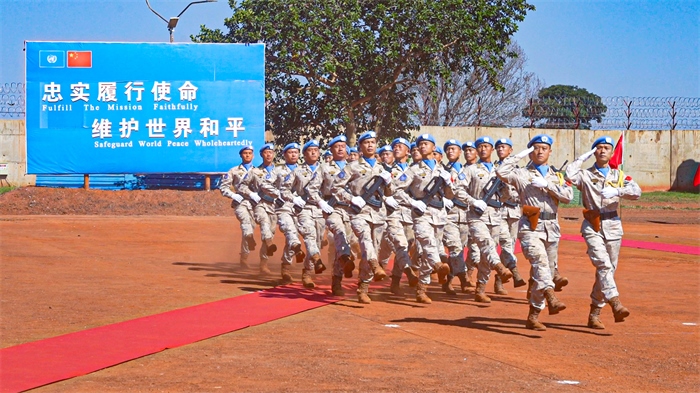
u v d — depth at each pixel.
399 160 12.99
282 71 33.56
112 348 8.64
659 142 48.50
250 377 7.50
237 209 16.14
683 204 42.50
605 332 9.98
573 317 11.09
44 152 31.92
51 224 25.97
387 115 36.00
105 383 7.26
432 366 8.02
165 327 9.81
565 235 25.42
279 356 8.38
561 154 46.88
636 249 21.34
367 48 32.38
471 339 9.40
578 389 7.23
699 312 11.53
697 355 8.69
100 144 32.22
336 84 33.84
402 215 12.69
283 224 13.97
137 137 32.34
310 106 35.03
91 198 31.80
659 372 7.93
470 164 14.20
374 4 33.31
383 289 13.72
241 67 32.66
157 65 32.31
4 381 7.27
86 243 20.73
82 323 10.05
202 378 7.45
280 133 35.22
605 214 10.21
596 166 10.34
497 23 34.03
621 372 7.90
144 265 16.41
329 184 12.52
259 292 12.80
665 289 13.96
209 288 13.19
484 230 12.21
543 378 7.60
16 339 9.08
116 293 12.52
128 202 31.94
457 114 54.69
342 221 12.35
